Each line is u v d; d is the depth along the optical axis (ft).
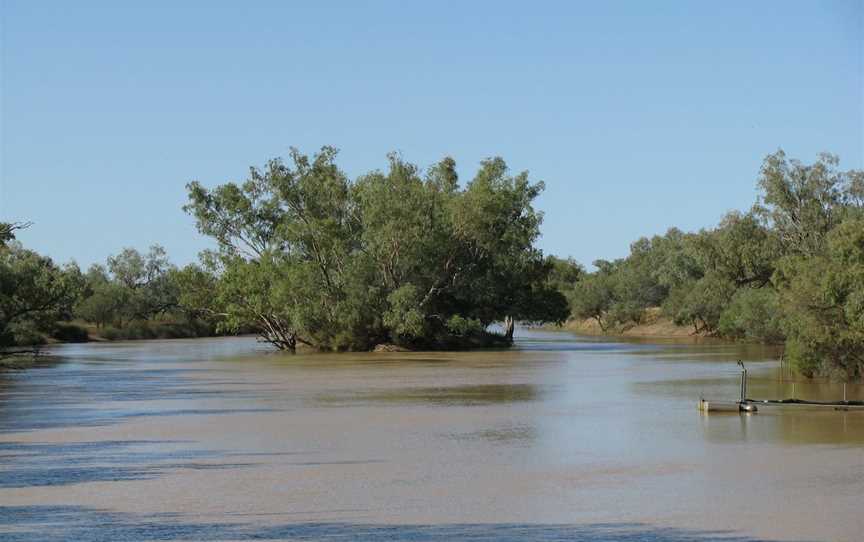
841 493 65.92
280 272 284.20
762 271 299.17
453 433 96.99
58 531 55.98
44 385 166.81
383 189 279.69
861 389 145.28
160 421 109.09
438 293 297.12
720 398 131.54
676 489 67.62
